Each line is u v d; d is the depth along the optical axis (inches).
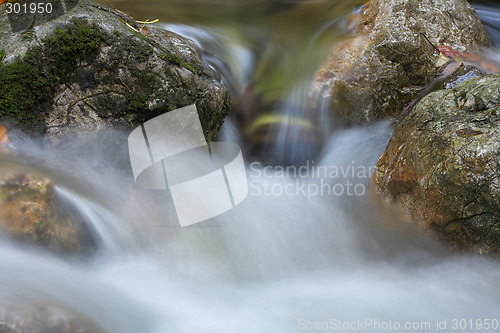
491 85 121.9
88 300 95.8
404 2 189.3
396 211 132.7
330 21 218.5
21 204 105.3
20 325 79.4
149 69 141.6
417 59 181.3
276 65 196.1
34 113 131.2
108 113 139.0
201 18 223.5
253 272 125.6
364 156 165.9
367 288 120.0
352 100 180.4
